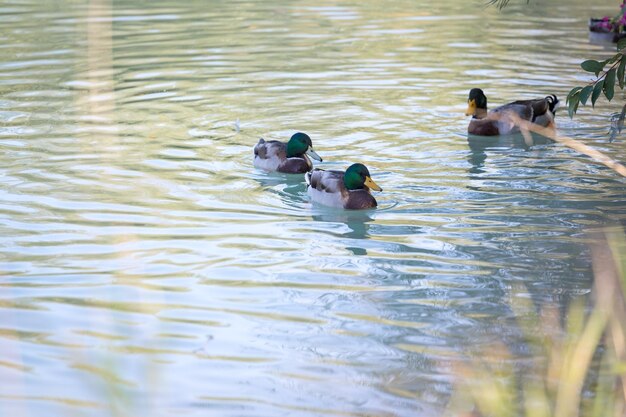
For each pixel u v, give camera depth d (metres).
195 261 10.36
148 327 8.73
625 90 18.30
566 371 5.30
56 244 10.74
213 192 12.79
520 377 7.60
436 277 9.95
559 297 9.37
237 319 8.95
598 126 16.08
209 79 19.16
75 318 8.88
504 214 11.88
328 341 8.52
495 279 9.87
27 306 9.13
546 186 13.01
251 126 15.98
